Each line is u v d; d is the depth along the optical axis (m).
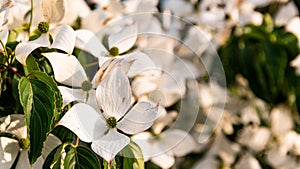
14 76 0.51
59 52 0.52
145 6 0.64
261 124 0.90
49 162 0.48
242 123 0.88
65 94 0.48
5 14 0.50
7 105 0.52
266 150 0.92
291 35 0.84
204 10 0.81
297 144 0.93
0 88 0.50
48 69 0.52
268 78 0.82
